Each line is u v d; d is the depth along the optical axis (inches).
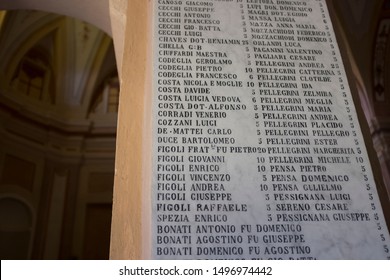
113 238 71.7
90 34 366.0
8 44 317.7
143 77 85.8
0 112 304.0
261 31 88.5
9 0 140.6
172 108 76.2
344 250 66.6
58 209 315.3
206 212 67.5
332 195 71.5
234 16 89.4
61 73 363.6
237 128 75.8
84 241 311.7
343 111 80.7
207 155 72.5
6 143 304.3
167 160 71.2
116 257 70.1
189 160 71.7
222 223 66.9
